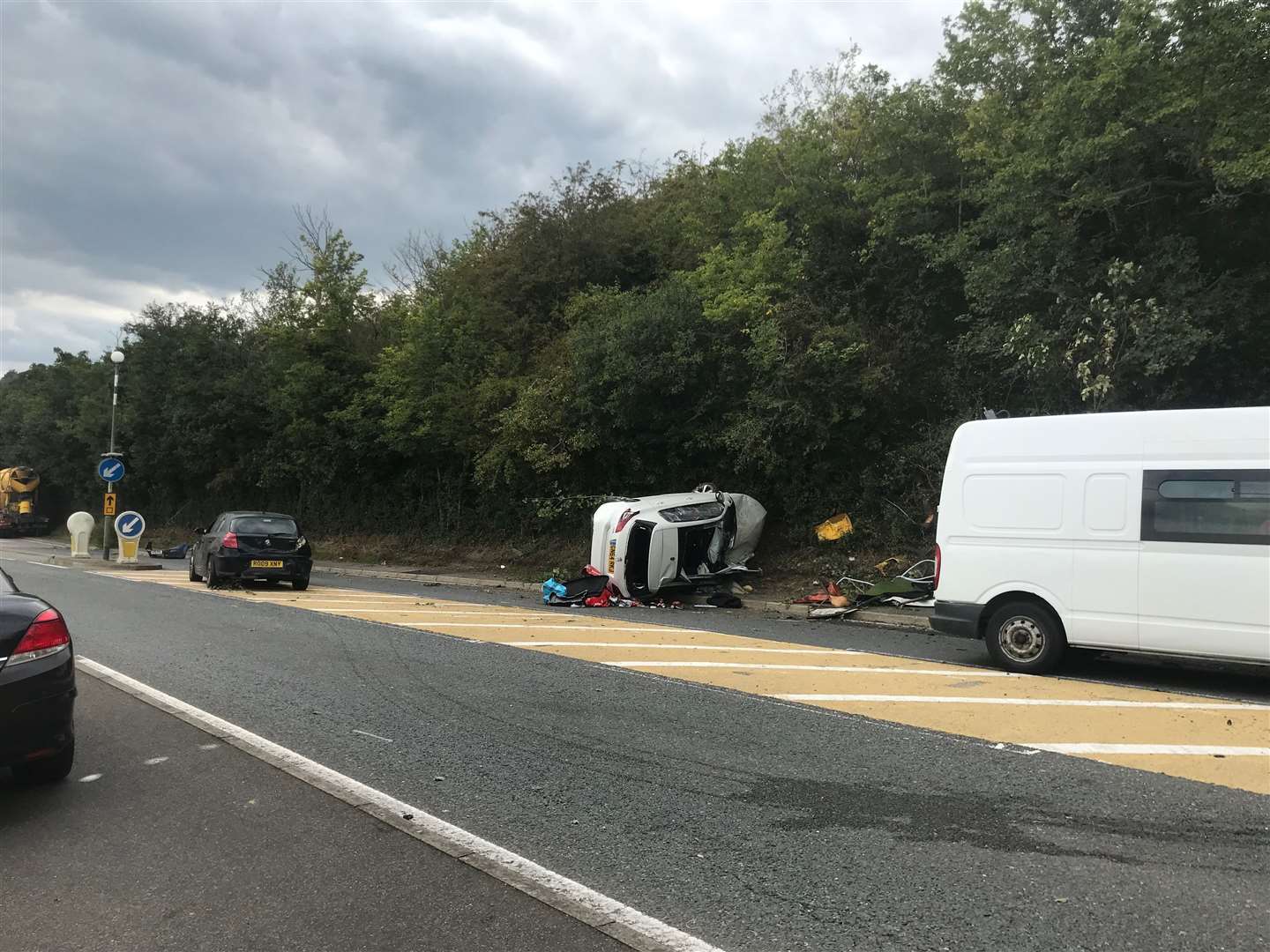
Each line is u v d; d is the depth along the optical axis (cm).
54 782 530
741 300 1714
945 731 647
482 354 2380
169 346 3788
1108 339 1229
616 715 696
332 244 2909
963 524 922
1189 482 804
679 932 347
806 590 1584
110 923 356
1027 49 1435
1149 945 334
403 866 411
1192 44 1180
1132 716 692
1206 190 1288
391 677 841
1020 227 1382
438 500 2709
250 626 1198
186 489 4278
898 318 1780
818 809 487
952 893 381
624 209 2447
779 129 2189
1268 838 442
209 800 501
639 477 2053
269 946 337
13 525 4903
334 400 2902
